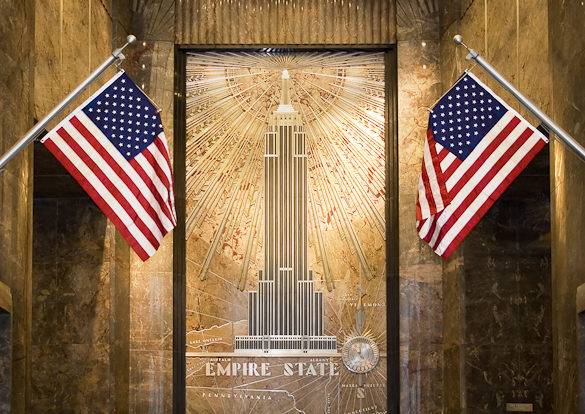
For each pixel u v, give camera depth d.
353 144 14.46
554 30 9.85
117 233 13.52
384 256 14.27
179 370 13.91
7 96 9.05
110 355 13.23
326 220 14.37
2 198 8.85
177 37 14.37
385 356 14.12
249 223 14.35
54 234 13.50
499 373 13.35
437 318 14.02
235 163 14.45
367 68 14.54
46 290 13.38
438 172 9.50
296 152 14.49
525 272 13.54
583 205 9.02
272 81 14.60
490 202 9.39
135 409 13.81
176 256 14.06
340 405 14.05
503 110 9.45
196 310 14.16
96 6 12.73
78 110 9.09
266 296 14.23
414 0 14.46
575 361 9.09
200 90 14.49
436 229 9.55
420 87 14.32
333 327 14.19
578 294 8.92
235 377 14.07
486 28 12.45
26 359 9.48
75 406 13.18
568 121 9.46
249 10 14.45
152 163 9.18
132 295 13.98
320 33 14.41
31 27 9.89
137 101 9.23
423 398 13.89
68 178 12.56
